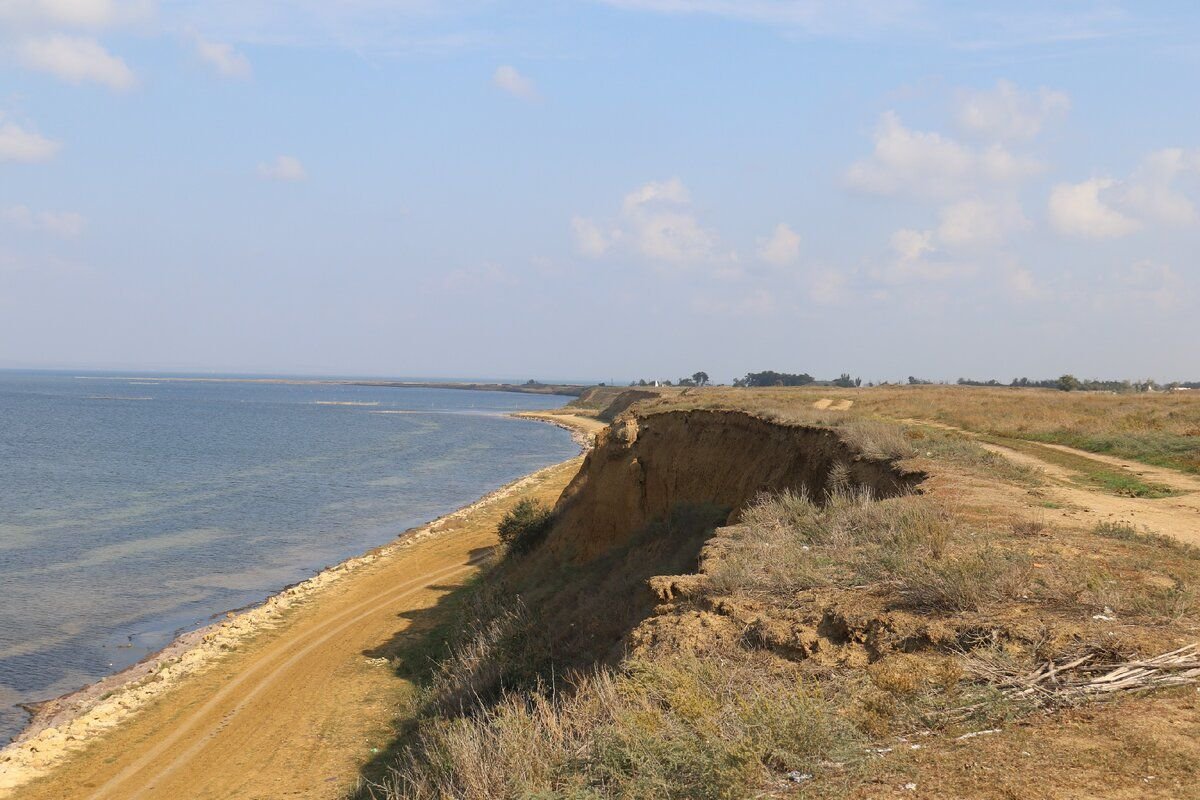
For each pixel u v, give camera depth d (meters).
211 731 21.72
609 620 19.58
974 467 20.09
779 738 6.80
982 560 10.34
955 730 6.89
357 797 16.27
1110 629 8.38
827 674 8.89
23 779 19.16
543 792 7.33
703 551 14.12
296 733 21.23
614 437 38.25
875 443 22.56
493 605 28.70
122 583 39.50
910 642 8.95
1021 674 7.69
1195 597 9.33
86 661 28.61
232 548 48.34
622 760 7.16
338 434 138.38
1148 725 6.36
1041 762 5.97
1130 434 27.69
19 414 168.12
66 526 53.56
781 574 11.66
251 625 31.94
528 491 66.12
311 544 50.31
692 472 33.09
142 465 89.19
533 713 10.78
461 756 9.95
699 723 7.24
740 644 10.06
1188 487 19.02
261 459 97.75
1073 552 11.73
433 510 64.25
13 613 34.00
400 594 35.78
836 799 5.91
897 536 12.59
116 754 20.48
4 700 24.89
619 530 35.06
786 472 26.72
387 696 23.58
